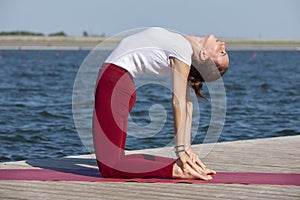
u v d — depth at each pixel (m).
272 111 13.07
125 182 4.75
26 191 4.47
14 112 12.05
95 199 4.27
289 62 44.50
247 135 9.68
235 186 4.64
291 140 7.05
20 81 22.09
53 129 9.80
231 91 18.67
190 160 4.85
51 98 15.48
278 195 4.38
